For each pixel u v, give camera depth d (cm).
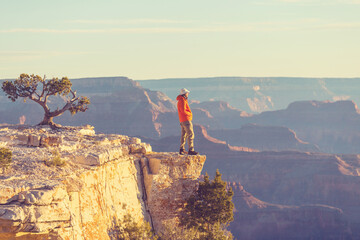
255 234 15825
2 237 1525
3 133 2525
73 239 1653
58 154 1980
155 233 2289
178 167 2369
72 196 1764
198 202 2358
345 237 16150
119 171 2194
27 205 1564
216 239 2289
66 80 3319
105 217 1973
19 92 3241
